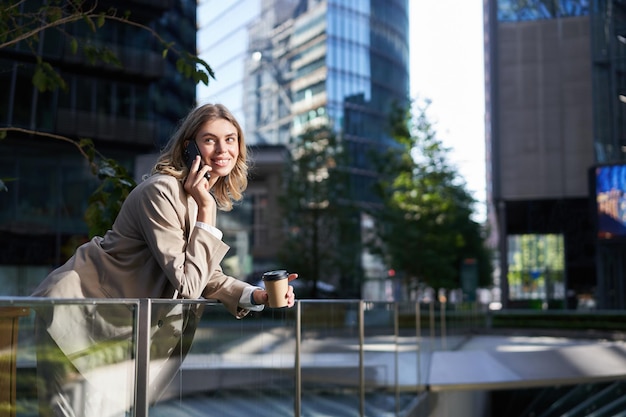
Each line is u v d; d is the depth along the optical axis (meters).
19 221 27.31
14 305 1.74
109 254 2.63
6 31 4.34
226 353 2.84
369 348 5.74
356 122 53.38
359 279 34.88
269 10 55.72
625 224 32.53
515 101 43.97
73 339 1.97
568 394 16.03
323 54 51.84
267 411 3.33
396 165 33.16
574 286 51.97
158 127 31.19
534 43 43.78
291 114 53.19
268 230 48.59
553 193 43.25
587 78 42.91
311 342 4.15
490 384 12.09
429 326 11.59
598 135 34.94
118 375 2.12
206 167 2.72
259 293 2.87
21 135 26.66
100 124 29.47
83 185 28.92
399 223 32.91
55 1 4.58
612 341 21.45
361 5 54.81
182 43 36.09
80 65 27.89
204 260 2.64
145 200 2.59
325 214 33.53
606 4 34.91
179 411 2.43
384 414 6.31
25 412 1.84
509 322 24.16
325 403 4.41
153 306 2.25
